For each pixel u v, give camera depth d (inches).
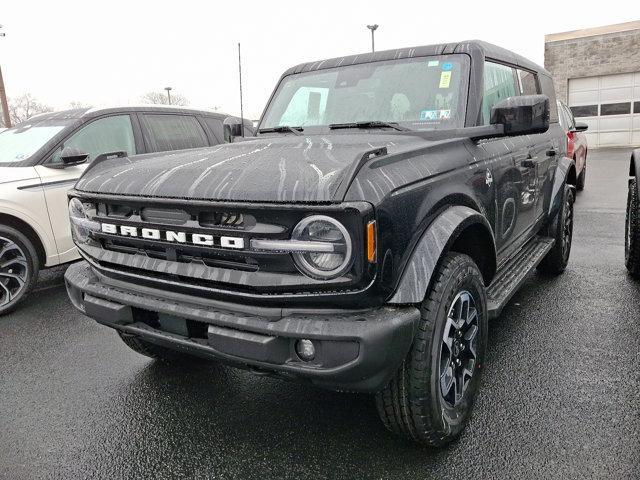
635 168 187.3
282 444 103.6
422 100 127.9
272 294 83.0
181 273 90.4
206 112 271.7
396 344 81.6
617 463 92.6
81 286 107.7
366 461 97.0
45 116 234.7
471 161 112.4
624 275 203.0
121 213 98.9
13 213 190.4
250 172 89.4
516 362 132.9
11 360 148.1
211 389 127.3
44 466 99.4
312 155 97.9
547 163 174.6
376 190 81.4
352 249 77.7
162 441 106.5
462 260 98.9
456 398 101.7
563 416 108.1
